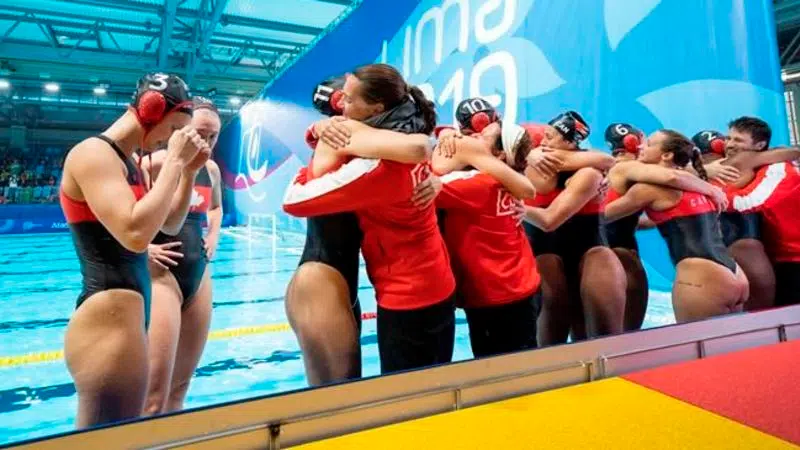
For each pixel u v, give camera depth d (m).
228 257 7.64
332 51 7.66
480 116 1.84
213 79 14.27
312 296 1.48
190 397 2.48
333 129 1.41
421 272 1.48
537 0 4.10
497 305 1.77
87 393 1.25
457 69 5.01
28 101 15.41
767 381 1.30
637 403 1.19
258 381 2.72
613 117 3.61
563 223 2.10
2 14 9.90
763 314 1.68
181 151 1.25
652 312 3.30
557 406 1.18
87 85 14.62
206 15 9.95
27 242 10.27
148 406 1.57
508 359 1.28
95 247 1.25
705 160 2.59
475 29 4.74
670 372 1.39
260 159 10.94
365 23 6.80
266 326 3.87
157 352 1.59
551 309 2.18
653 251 3.62
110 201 1.16
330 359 1.48
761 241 2.36
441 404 1.17
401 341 1.49
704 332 1.56
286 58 13.19
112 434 0.92
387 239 1.48
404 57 5.92
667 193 2.17
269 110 10.28
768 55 2.84
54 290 5.54
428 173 1.50
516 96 4.31
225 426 0.99
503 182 1.71
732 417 1.11
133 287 1.30
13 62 12.31
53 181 15.95
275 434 1.02
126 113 1.31
